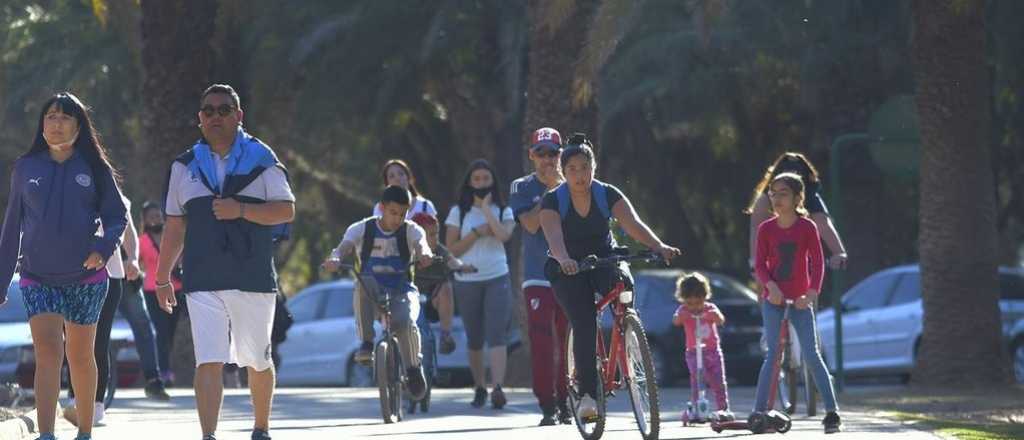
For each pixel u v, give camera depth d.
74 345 30.36
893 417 42.56
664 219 102.50
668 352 69.19
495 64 90.19
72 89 92.25
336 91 89.06
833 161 59.34
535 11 65.00
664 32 83.00
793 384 42.88
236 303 28.83
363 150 102.94
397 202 41.53
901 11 77.62
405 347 41.97
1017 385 60.09
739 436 35.47
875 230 88.00
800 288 36.59
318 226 126.88
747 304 71.25
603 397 32.88
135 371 68.56
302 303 81.19
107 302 38.88
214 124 29.06
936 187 60.22
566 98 64.31
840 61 80.44
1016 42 78.75
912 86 82.19
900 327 71.94
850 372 74.56
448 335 48.19
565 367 34.56
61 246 29.48
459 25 86.31
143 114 73.50
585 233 32.59
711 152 103.50
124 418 43.19
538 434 36.12
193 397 52.56
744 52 81.88
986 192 60.22
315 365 79.31
